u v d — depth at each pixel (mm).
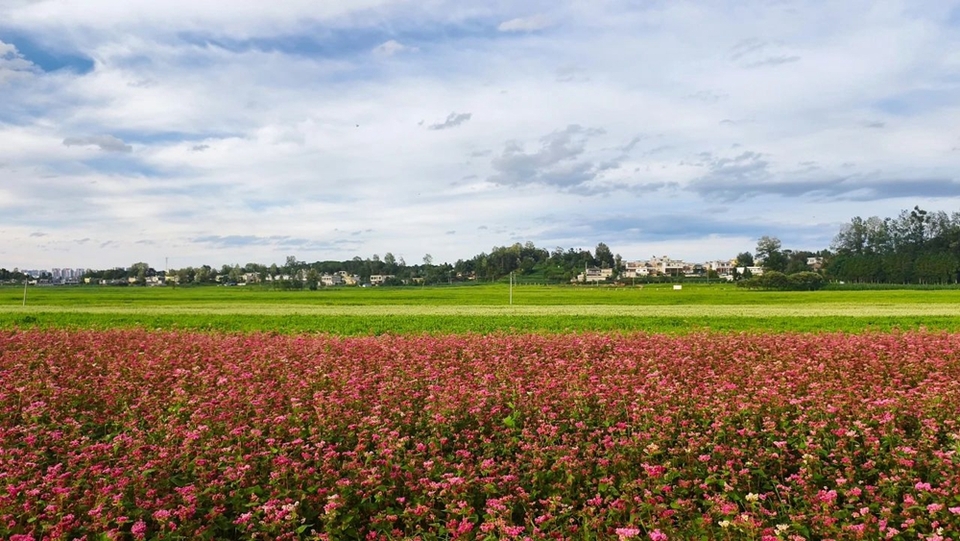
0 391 14266
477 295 93000
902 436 10000
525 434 10500
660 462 9352
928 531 7066
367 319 37812
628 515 7750
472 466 9039
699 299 76750
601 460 9055
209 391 14234
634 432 10750
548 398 12664
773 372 15734
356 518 7938
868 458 9375
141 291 120000
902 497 8016
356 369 16406
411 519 7809
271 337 26641
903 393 12352
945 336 23125
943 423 10727
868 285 133375
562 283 169625
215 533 7809
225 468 8750
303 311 51375
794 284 122812
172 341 24125
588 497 8570
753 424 10758
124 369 17188
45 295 94938
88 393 14383
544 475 8781
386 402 12703
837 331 28859
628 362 17047
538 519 7371
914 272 146125
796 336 23922
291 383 14742
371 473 8578
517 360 18594
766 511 7523
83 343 23156
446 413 11594
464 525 7004
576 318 37875
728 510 7203
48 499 7922
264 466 9195
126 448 10102
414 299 80688
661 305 63312
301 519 7809
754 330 28297
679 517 7512
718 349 20391
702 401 12172
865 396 12984
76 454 10109
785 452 9648
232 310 53594
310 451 9977
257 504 7852
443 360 18812
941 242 166000
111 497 7734
